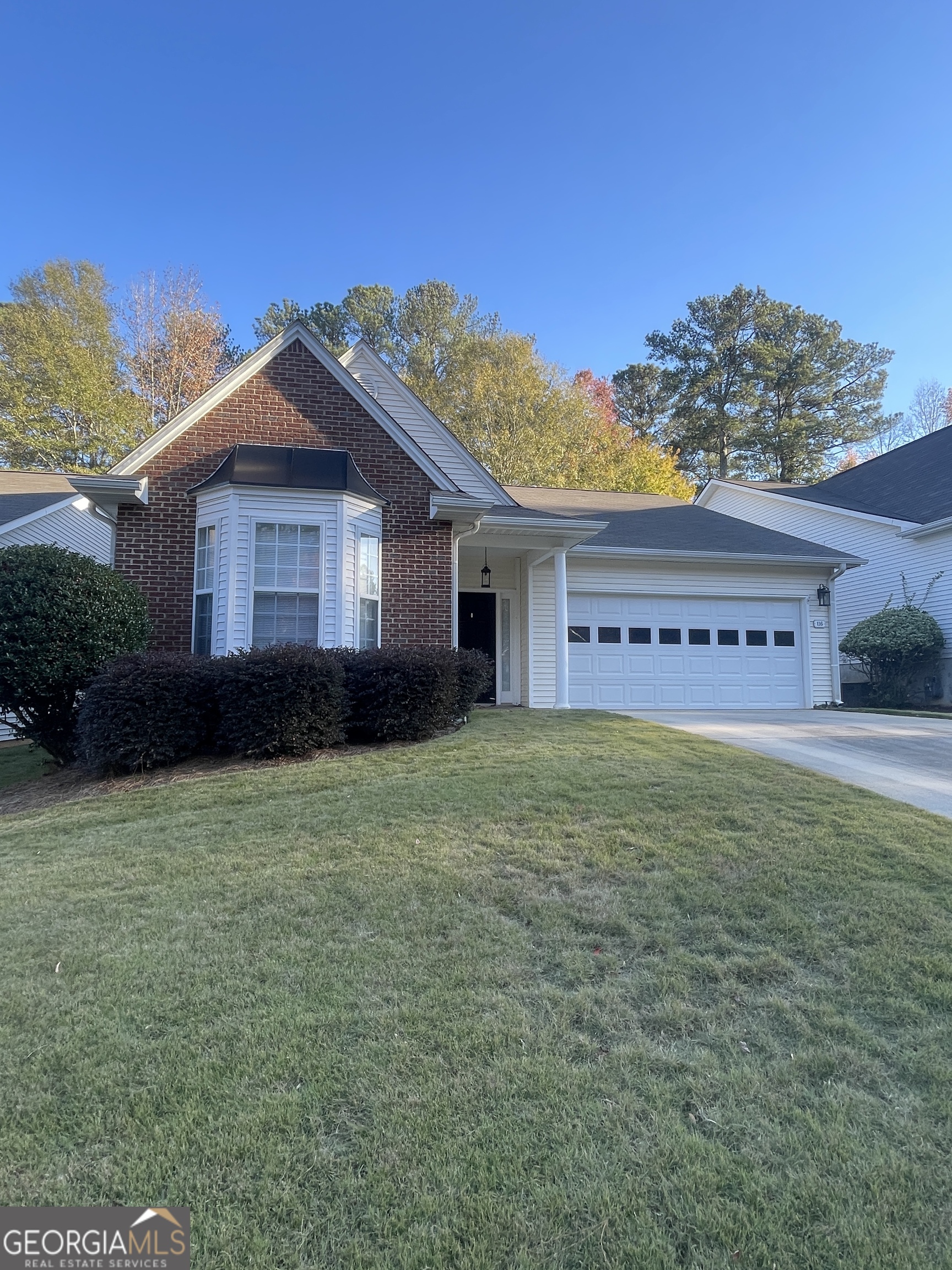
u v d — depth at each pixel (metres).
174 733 7.61
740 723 10.34
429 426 13.35
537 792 5.95
